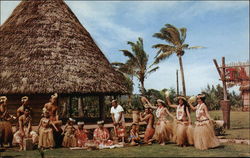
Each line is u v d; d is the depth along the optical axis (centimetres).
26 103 991
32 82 1191
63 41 1391
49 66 1258
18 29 1412
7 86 1181
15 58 1283
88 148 881
